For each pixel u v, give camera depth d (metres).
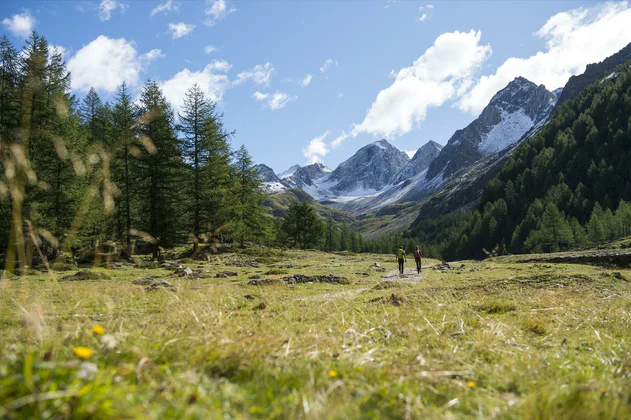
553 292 12.07
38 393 2.05
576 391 3.08
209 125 43.56
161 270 27.22
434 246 154.62
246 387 2.87
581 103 185.75
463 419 2.71
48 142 26.27
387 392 2.92
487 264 36.34
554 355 4.71
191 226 42.38
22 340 4.19
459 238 146.25
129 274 24.59
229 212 45.00
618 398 3.10
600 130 155.12
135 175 39.88
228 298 11.18
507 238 131.25
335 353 3.96
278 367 3.28
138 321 5.75
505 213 141.25
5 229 26.05
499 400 3.11
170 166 41.09
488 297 11.68
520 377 3.71
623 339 5.87
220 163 45.31
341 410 2.48
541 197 142.88
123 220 39.22
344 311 8.95
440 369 3.68
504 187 166.62
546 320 7.50
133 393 2.32
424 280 21.39
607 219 95.75
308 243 86.00
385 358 4.03
